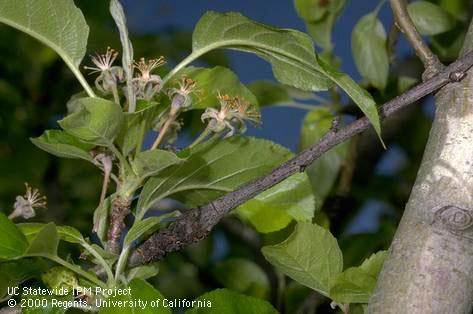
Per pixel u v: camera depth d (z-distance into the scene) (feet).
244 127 1.83
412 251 1.52
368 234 2.52
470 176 1.53
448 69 1.56
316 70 1.76
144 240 1.80
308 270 1.76
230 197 1.66
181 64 1.79
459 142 1.54
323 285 1.77
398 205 3.08
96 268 1.77
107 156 1.77
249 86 2.61
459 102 1.56
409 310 1.50
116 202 1.76
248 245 2.88
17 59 3.22
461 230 1.50
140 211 1.80
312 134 2.61
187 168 1.78
